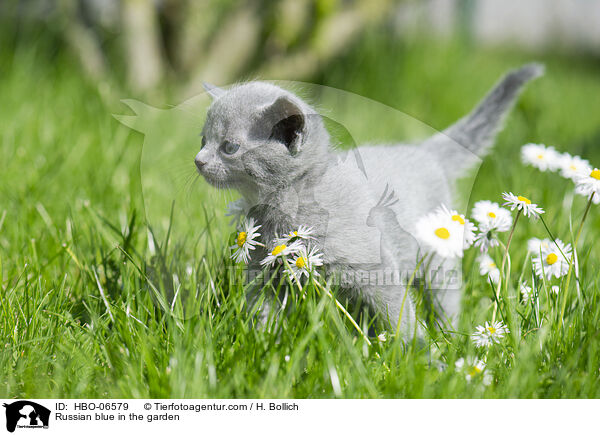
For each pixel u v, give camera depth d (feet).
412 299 3.66
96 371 3.42
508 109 4.09
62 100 5.70
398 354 3.46
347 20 6.73
